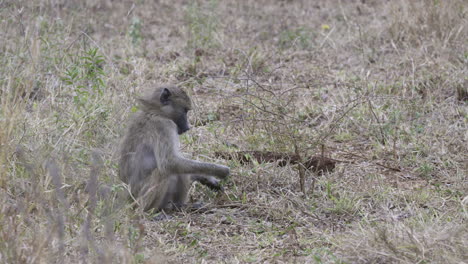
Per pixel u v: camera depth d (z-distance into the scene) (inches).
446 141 524.4
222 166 424.5
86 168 426.3
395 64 689.6
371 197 431.5
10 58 582.2
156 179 417.7
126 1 947.3
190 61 720.3
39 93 570.6
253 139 506.9
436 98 604.1
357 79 655.1
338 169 478.3
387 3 884.6
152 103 431.8
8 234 326.3
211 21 837.8
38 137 460.8
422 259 331.3
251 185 453.7
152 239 378.9
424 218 390.9
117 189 393.1
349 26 795.4
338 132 550.3
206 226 404.2
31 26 645.9
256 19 896.3
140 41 779.4
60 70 591.5
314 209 418.9
